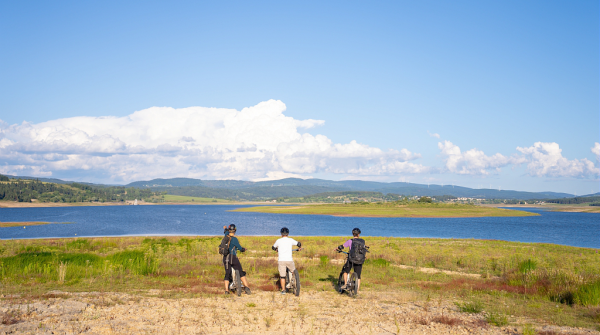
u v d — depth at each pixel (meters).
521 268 15.73
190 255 21.20
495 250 28.02
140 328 6.48
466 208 174.62
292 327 6.86
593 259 23.28
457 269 17.95
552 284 11.85
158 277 13.30
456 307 9.13
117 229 69.62
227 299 9.35
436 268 18.28
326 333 6.55
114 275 13.11
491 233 68.06
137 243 31.55
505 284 13.16
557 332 6.96
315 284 12.55
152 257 17.50
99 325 6.56
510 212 163.88
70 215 141.00
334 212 153.50
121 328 6.43
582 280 11.65
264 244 29.06
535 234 67.38
